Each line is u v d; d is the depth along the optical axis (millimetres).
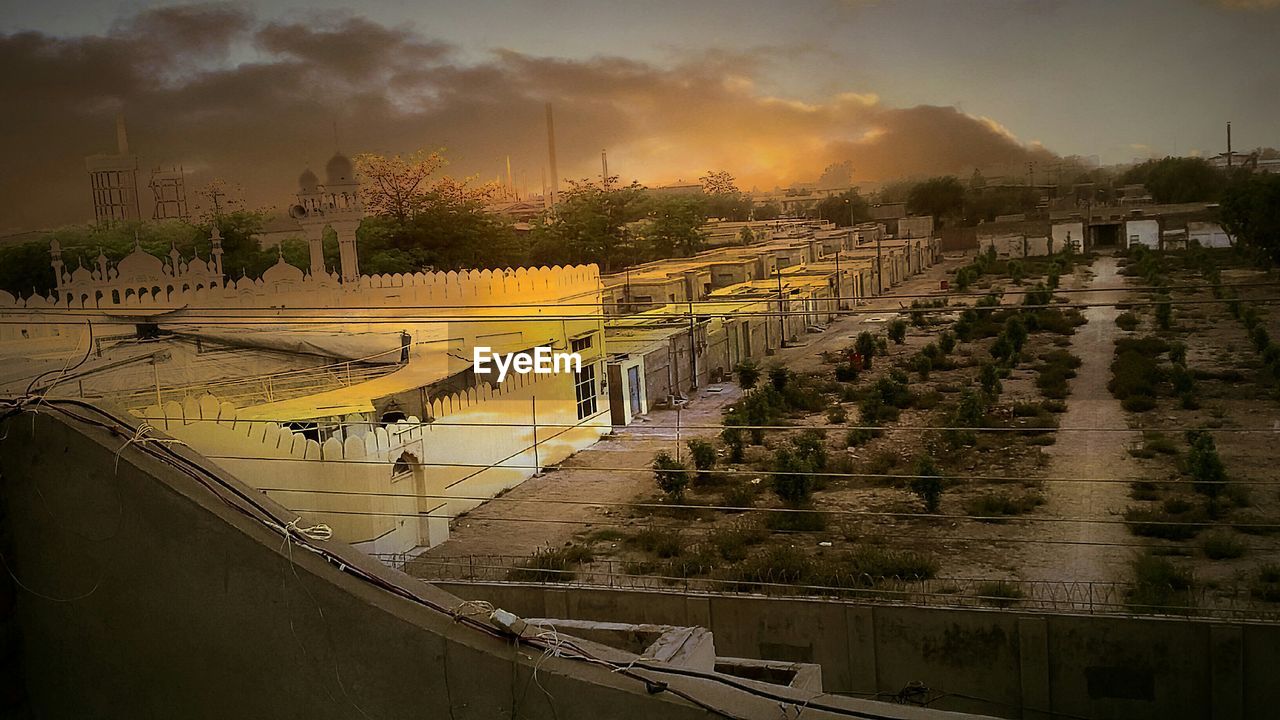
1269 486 24781
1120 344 44812
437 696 4746
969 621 15148
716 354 44438
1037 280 70688
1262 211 60062
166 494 5082
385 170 55375
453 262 54656
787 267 66625
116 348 27672
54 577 5383
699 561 21141
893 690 15602
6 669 5441
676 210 84125
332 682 4914
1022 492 25703
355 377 27438
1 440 5379
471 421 27141
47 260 42781
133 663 5293
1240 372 38281
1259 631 13984
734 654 16531
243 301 30562
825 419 36031
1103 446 29750
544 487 28922
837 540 22969
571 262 74938
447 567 22281
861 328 56812
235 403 24672
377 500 22516
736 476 28797
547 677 4539
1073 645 14719
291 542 4938
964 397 35562
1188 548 21094
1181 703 14414
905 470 28453
